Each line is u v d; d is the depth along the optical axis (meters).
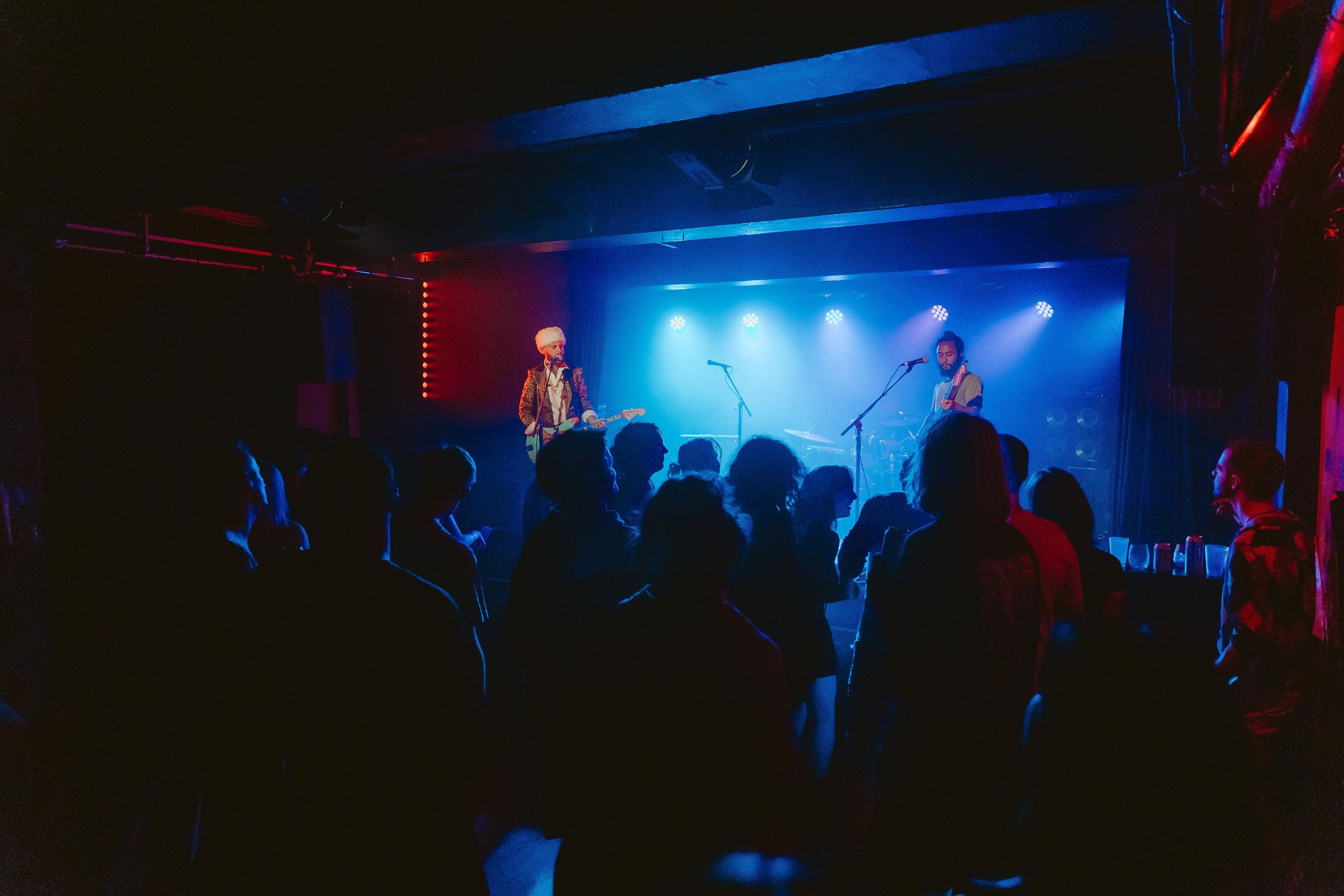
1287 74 2.59
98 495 6.41
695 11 3.01
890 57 2.82
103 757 2.78
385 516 1.71
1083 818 1.14
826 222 5.52
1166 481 5.75
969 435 1.80
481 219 6.45
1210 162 3.25
